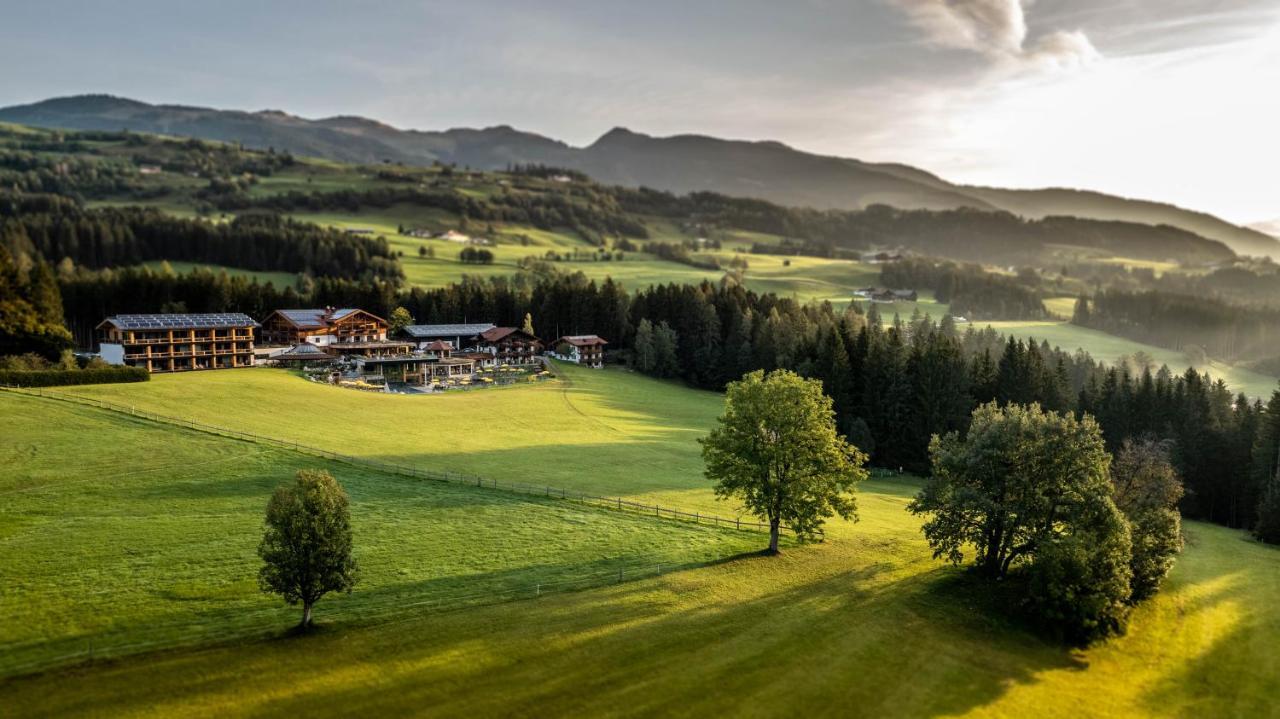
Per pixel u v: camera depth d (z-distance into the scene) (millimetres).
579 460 91938
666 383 172125
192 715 31938
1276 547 79375
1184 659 46625
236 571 48719
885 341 148125
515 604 45938
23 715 31172
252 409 100438
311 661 37156
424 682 35781
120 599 43438
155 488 64375
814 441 60719
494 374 157625
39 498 59562
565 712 34156
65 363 118125
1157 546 56062
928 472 118000
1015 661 44094
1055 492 56281
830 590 52500
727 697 36531
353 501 65562
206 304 180250
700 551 59594
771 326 175250
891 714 36500
